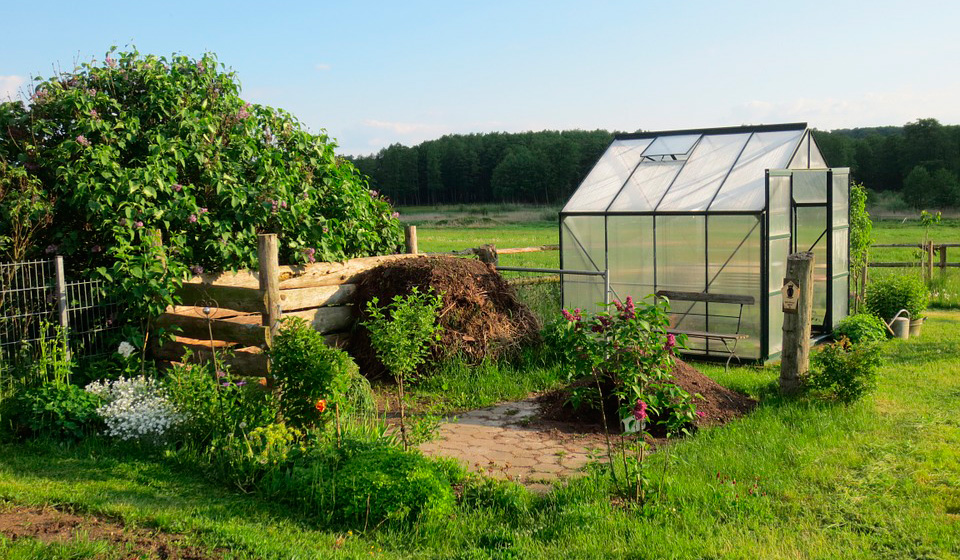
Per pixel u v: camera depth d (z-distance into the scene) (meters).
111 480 5.87
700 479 5.95
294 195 10.06
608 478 5.96
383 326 6.77
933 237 35.75
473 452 7.12
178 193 9.02
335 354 6.43
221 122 10.16
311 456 5.86
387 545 4.88
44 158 8.84
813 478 6.02
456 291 10.23
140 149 9.39
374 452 5.73
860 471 6.21
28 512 5.08
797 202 13.41
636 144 14.15
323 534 4.98
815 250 13.38
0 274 7.86
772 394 8.84
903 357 10.95
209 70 10.32
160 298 8.36
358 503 5.21
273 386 6.96
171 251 8.67
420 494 5.27
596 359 5.81
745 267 11.34
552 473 6.48
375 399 9.04
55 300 8.27
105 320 8.60
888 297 13.36
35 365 7.55
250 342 7.85
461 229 60.81
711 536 4.92
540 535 5.02
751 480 6.01
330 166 10.88
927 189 64.12
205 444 6.55
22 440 6.91
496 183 99.00
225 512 5.25
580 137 108.38
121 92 9.69
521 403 8.98
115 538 4.68
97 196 8.39
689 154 13.23
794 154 12.20
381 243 11.88
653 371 5.80
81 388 7.92
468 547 4.83
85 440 6.87
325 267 10.21
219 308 8.77
